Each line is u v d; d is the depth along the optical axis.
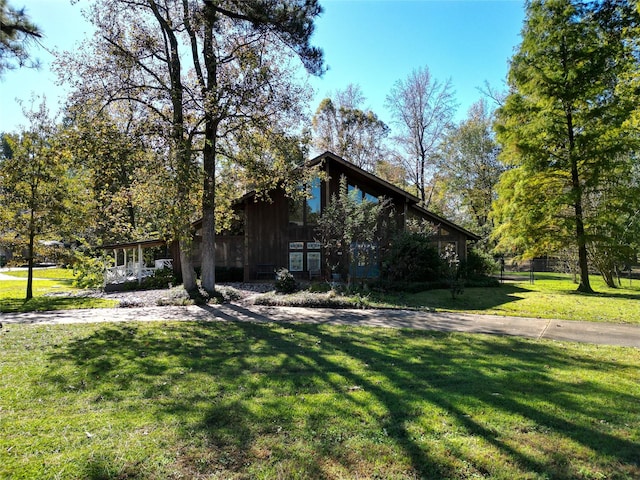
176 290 14.27
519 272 31.41
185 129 12.02
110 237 22.61
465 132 31.06
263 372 5.11
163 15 12.64
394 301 12.10
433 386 4.55
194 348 6.43
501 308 11.19
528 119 16.50
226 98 11.84
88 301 13.02
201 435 3.29
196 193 13.04
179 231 11.82
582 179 15.63
